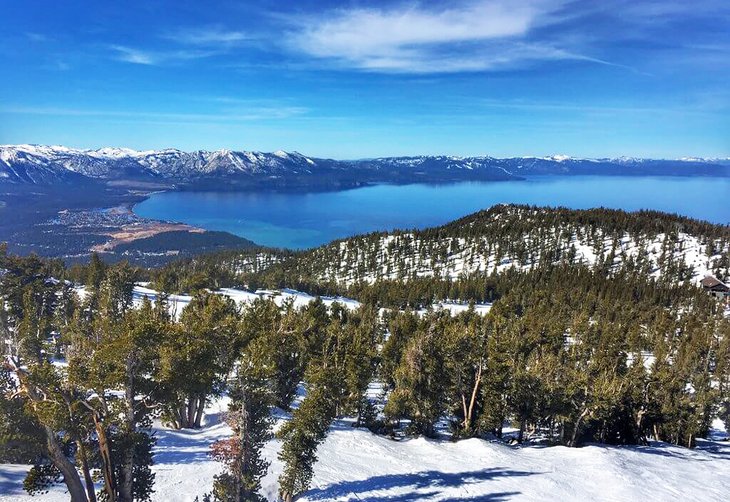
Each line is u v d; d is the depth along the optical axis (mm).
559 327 77625
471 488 30516
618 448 45875
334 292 162000
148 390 19547
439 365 45156
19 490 22000
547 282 159250
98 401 19250
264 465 24234
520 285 156375
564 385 48188
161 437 33500
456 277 188625
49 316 62125
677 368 72688
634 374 54062
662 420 54406
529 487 31609
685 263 180625
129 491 19531
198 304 53438
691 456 46625
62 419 17750
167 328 21312
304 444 25281
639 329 99750
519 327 74312
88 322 52312
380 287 151000
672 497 33094
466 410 47219
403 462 34656
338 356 48219
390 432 46062
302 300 135625
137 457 20391
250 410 23547
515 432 56125
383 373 59906
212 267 155625
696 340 89000
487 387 45312
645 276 159625
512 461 37125
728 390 61469
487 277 171750
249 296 128250
